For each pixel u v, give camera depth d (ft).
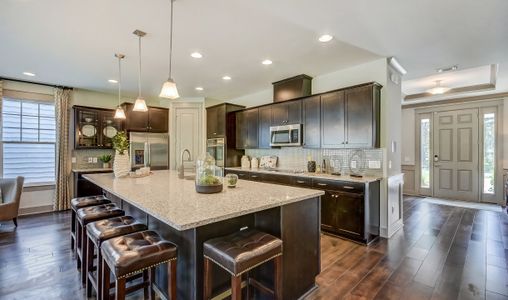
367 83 10.73
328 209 11.09
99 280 5.68
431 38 9.02
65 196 15.66
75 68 12.41
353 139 11.23
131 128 17.29
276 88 15.05
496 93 17.01
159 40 9.30
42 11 7.33
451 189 18.98
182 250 5.64
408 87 16.80
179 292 5.72
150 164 17.94
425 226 12.30
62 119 15.61
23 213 14.61
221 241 5.03
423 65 11.92
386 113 11.12
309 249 6.70
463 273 7.63
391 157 11.64
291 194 6.56
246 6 7.09
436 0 6.68
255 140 16.25
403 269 7.92
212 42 9.50
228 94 18.52
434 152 19.75
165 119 18.84
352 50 10.22
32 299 6.34
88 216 7.20
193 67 12.32
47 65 11.98
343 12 7.33
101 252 5.32
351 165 12.38
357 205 10.11
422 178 20.40
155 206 5.22
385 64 11.11
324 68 12.45
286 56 10.89
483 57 10.84
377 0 6.69
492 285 6.97
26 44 9.62
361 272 7.75
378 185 11.08
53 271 7.77
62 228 11.99
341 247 9.72
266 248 4.92
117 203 9.31
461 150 18.58
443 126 19.35
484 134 17.67
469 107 18.24
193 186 7.94
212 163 7.06
